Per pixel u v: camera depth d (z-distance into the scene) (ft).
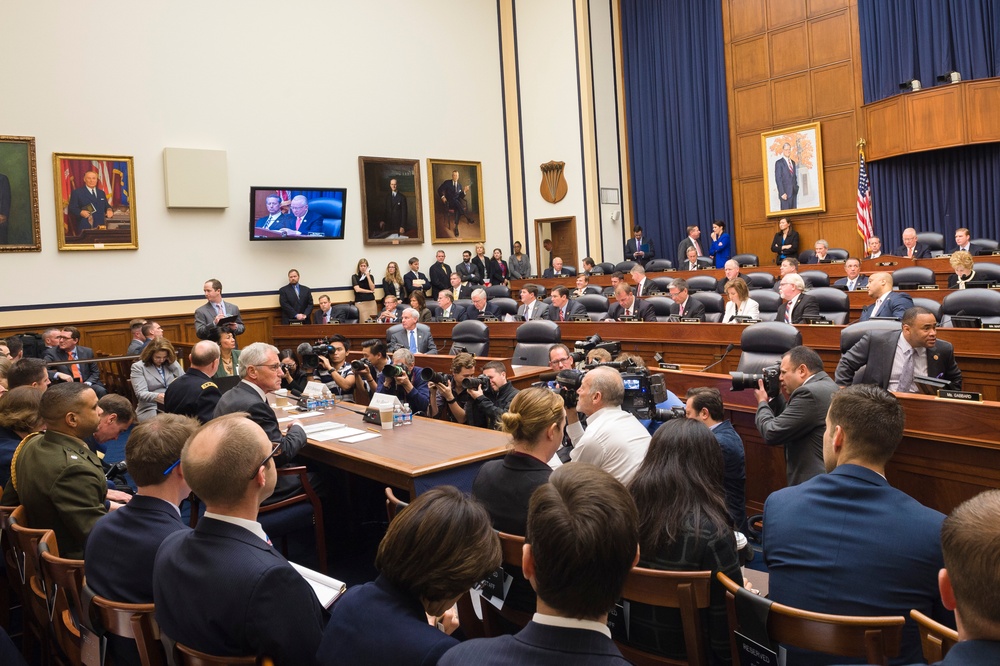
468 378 16.65
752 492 16.20
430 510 5.30
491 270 48.47
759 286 32.17
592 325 28.09
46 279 35.58
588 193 49.62
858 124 42.50
